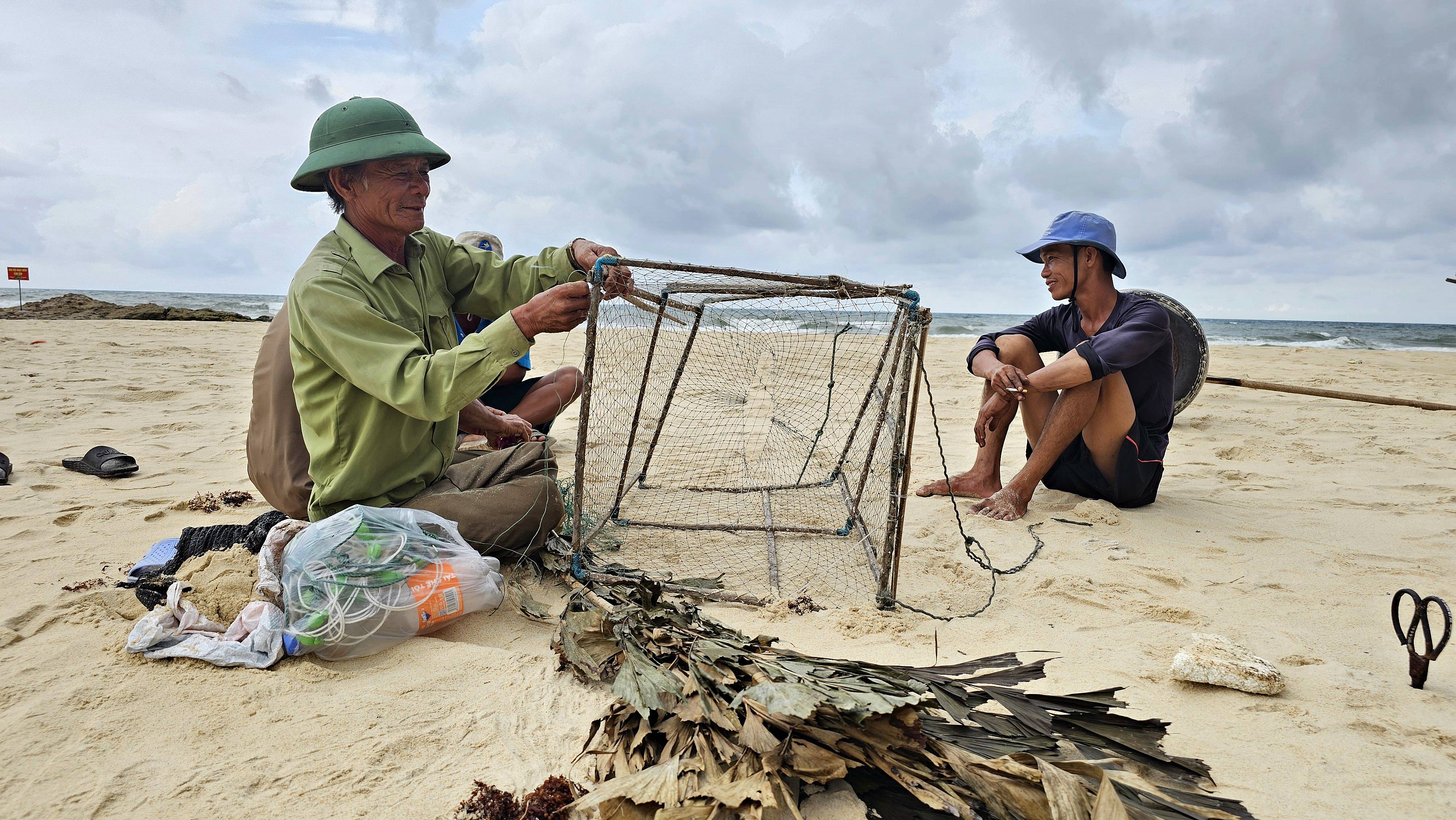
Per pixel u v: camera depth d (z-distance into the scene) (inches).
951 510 168.4
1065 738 74.2
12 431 222.5
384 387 101.2
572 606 99.7
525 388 186.9
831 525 160.2
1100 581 125.6
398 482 115.0
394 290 116.0
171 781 70.1
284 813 66.7
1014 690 79.7
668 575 123.6
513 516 118.6
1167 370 165.5
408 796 69.7
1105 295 163.0
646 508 168.4
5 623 97.8
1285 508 170.2
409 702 84.6
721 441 228.2
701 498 178.4
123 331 551.8
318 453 109.8
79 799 67.1
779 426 233.6
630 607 95.6
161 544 122.0
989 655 100.9
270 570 99.3
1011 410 177.0
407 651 95.9
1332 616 112.3
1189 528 154.3
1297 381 410.9
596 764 73.7
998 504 163.3
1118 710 86.7
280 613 94.9
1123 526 155.9
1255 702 88.3
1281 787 73.2
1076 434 159.3
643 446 218.5
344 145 107.9
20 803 66.2
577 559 120.7
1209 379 351.3
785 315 156.9
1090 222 158.9
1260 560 135.7
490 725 81.1
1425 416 292.0
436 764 74.6
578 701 86.8
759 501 177.0
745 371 235.0
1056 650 102.2
